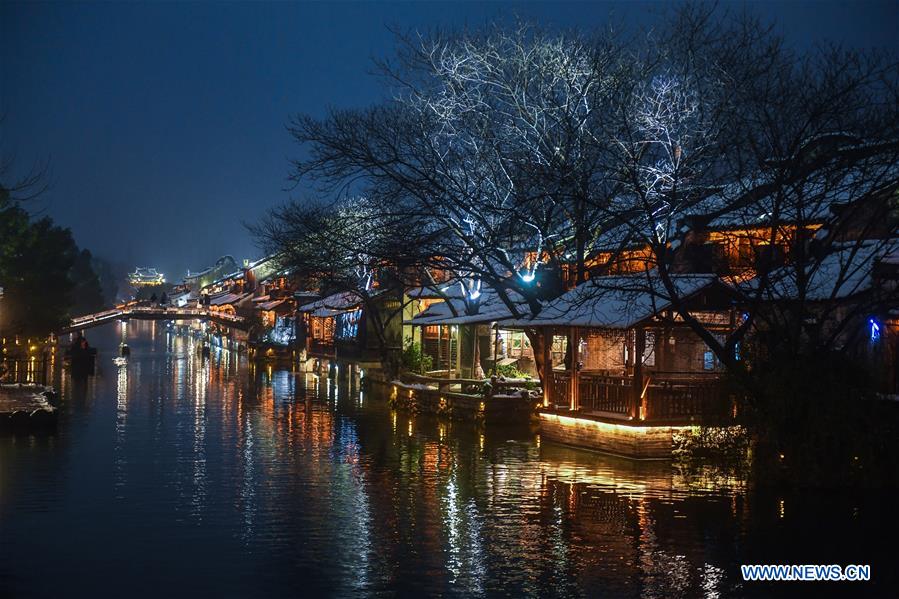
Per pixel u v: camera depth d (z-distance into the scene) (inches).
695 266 1104.8
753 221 991.6
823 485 791.1
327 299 2659.9
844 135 845.2
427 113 1240.2
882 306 842.2
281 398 1795.0
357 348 2304.4
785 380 791.1
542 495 789.2
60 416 1401.3
